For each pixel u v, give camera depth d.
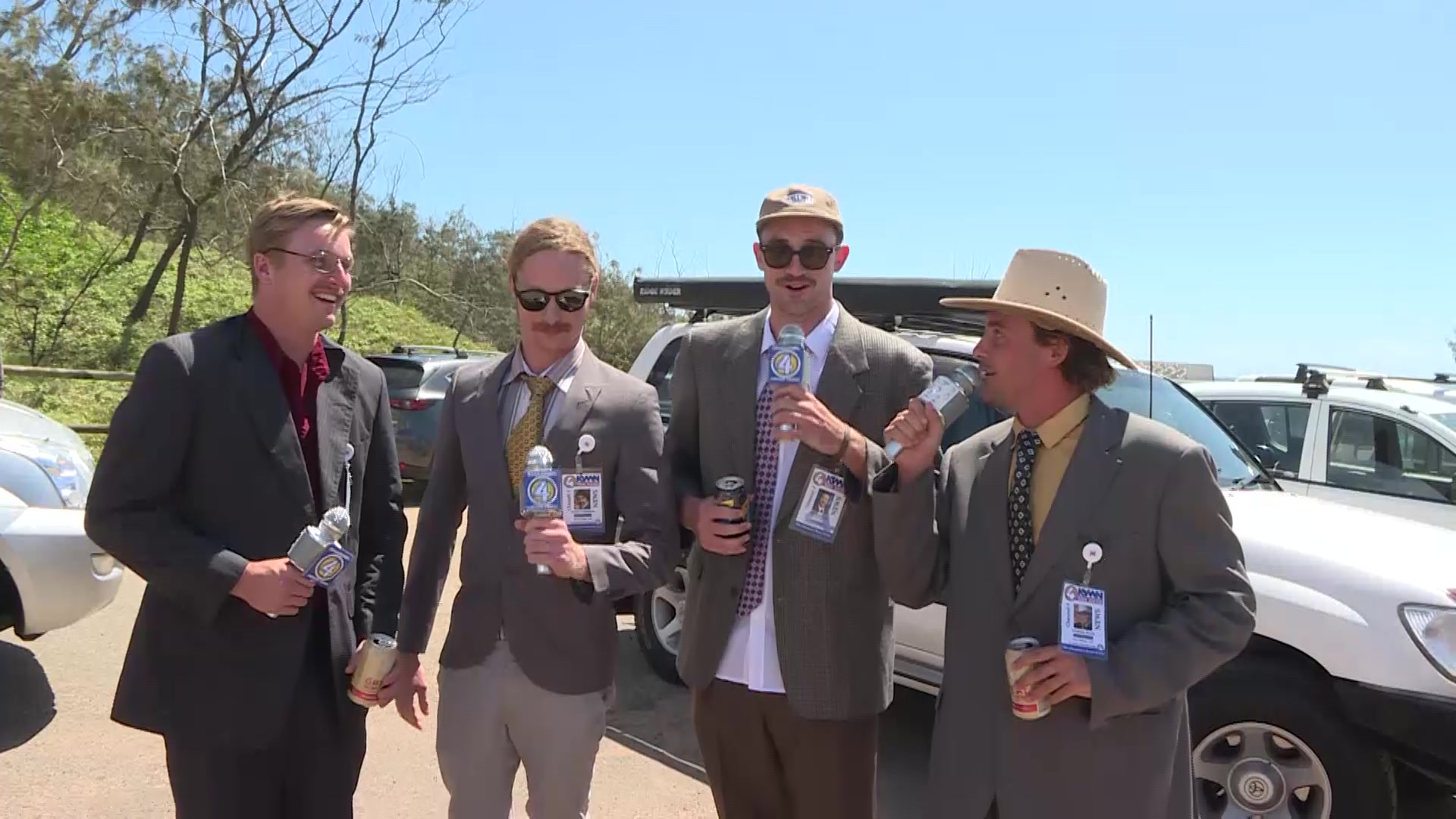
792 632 2.60
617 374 2.69
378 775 4.18
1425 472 6.60
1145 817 2.00
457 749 2.59
